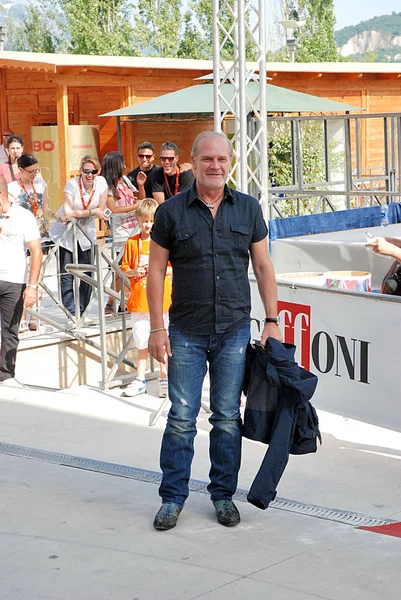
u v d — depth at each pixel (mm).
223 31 9477
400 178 16312
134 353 8844
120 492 4703
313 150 15812
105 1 50875
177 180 9359
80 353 8477
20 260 7246
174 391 4137
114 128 16594
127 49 51094
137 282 7062
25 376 8125
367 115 15383
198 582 3494
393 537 3965
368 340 4867
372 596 3330
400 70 19766
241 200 4074
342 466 5324
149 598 3359
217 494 4168
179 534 4035
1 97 17266
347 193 12086
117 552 3832
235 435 4160
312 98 14680
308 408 4074
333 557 3721
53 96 16859
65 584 3506
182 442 4156
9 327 7340
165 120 15617
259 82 9648
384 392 4828
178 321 4094
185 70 16406
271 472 3980
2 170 9789
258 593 3379
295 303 5273
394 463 5379
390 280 5516
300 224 8695
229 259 4035
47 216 9352
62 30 56469
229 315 4062
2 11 16938
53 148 16078
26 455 5477
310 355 5227
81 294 8953
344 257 7793
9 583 3525
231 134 16188
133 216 8992
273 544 3891
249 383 4121
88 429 6219
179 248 4023
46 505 4492
